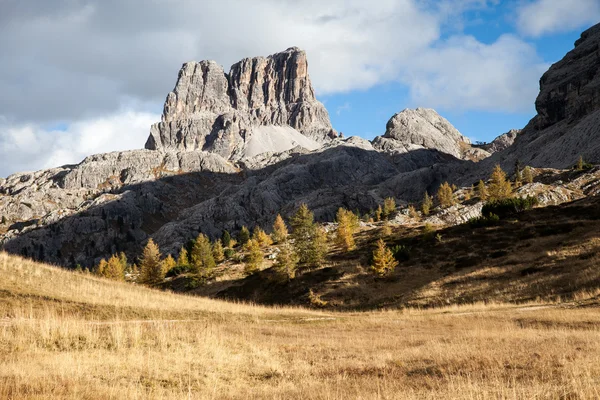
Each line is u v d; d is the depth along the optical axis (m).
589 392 9.59
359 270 72.00
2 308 23.89
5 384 11.11
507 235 71.88
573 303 37.19
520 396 9.88
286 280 74.31
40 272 33.38
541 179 148.12
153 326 22.31
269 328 29.56
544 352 16.28
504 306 41.50
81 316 25.78
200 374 14.53
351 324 34.16
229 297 76.69
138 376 13.41
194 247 88.56
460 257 66.94
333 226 124.06
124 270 127.75
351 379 13.95
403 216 130.50
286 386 13.33
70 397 10.54
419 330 29.73
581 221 68.50
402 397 10.94
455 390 10.94
